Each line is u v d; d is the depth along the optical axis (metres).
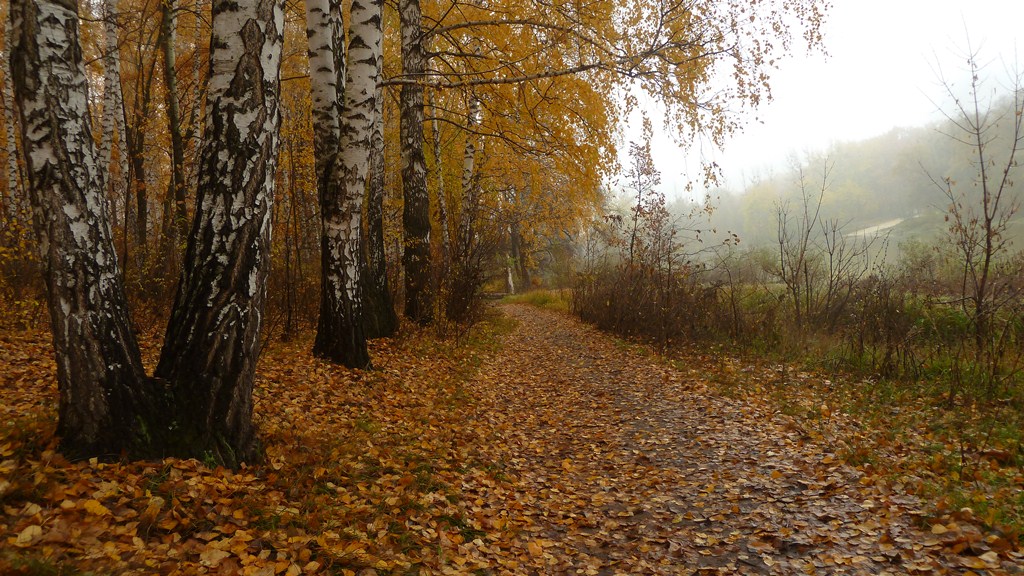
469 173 14.41
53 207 3.28
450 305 12.96
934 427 5.86
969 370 7.55
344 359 7.54
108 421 3.47
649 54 7.82
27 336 6.88
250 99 3.86
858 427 6.04
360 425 5.46
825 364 9.35
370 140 7.49
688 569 3.54
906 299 10.13
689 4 8.07
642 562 3.68
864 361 9.00
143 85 13.88
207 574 2.76
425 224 12.42
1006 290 8.70
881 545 3.44
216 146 3.83
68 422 3.43
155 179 18.02
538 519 4.49
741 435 6.08
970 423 5.91
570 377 10.19
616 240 15.33
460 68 11.73
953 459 4.79
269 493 3.71
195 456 3.73
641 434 6.57
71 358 3.40
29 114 3.18
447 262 13.08
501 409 7.73
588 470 5.61
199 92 13.01
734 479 4.89
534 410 7.98
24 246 7.47
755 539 3.76
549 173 12.48
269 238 4.10
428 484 4.48
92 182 3.44
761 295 13.55
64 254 3.33
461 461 5.29
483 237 14.70
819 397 7.50
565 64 10.00
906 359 8.27
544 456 6.09
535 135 10.31
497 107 10.32
